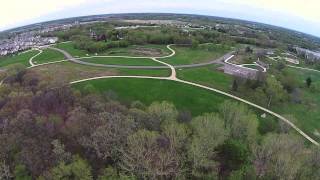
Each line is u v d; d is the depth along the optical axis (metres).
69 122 90.75
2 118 102.00
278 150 88.06
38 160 78.44
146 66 195.38
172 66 198.25
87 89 137.38
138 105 123.56
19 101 113.88
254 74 183.50
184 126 96.56
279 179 80.19
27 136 85.81
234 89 164.12
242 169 79.56
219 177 80.62
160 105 109.25
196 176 78.94
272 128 132.12
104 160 82.19
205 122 94.31
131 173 75.44
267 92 159.38
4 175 75.56
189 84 167.88
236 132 105.50
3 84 146.50
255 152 88.06
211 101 150.75
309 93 186.88
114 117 92.25
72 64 199.25
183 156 82.81
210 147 84.50
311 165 87.12
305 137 129.75
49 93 117.31
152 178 76.81
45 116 98.62
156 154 81.19
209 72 190.38
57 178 73.88
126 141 84.50
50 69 186.50
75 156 79.81
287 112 151.88
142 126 96.56
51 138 86.50
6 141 83.12
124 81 166.12
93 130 87.25
